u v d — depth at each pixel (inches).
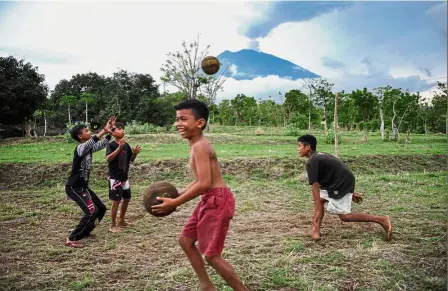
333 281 154.6
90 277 163.3
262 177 520.4
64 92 2261.3
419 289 145.1
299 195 356.2
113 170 238.2
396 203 303.7
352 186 206.7
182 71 1465.3
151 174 505.7
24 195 357.1
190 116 125.6
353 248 195.2
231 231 235.1
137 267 175.6
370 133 1633.9
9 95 1385.3
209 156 123.8
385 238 210.7
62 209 297.3
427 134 1562.5
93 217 216.1
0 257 189.5
